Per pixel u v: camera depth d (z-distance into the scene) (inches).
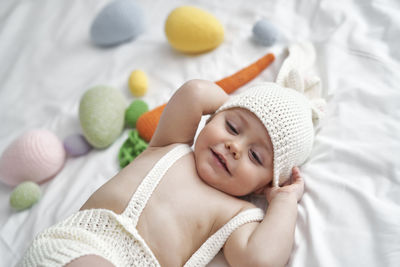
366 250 32.5
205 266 37.4
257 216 37.8
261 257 32.9
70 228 32.1
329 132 44.2
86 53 66.2
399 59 50.2
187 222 36.7
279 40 59.7
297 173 41.3
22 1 74.2
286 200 37.3
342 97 47.3
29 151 47.3
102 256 30.4
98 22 63.1
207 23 57.5
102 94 52.1
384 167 38.0
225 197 39.4
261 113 38.7
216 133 39.2
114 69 62.2
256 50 59.1
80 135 52.5
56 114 57.9
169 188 37.4
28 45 68.0
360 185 37.7
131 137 50.3
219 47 60.6
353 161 39.9
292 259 34.5
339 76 50.8
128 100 57.6
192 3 68.9
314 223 35.9
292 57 53.3
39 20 71.3
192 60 59.9
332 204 36.7
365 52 51.4
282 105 39.6
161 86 58.3
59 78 63.0
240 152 38.0
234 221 37.0
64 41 68.3
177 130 42.8
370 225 33.9
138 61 62.9
